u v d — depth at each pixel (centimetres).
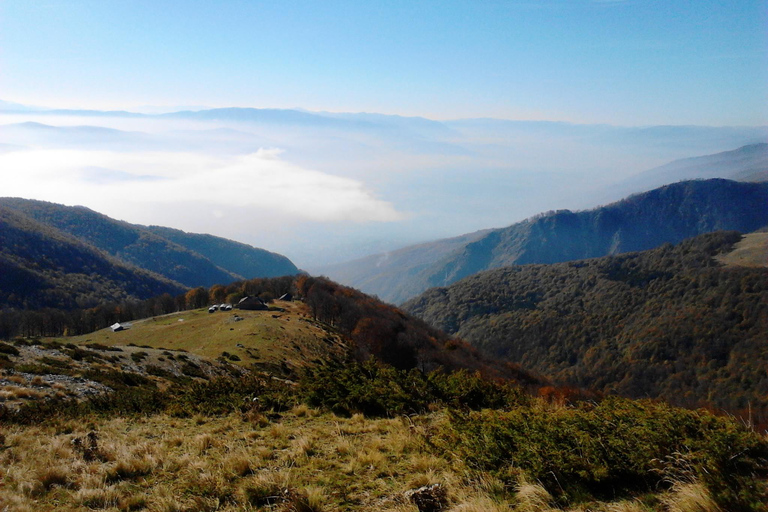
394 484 613
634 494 514
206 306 10612
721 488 468
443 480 600
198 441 895
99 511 566
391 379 1338
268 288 11169
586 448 580
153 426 1162
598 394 3928
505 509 502
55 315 9175
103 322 9469
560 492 535
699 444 550
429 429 836
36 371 1912
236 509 562
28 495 622
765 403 6762
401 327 8719
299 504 543
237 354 4384
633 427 641
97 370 2294
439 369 1427
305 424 1079
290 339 5666
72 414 1331
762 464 525
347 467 687
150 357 3152
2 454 838
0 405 1320
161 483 668
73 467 734
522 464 592
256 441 895
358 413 1141
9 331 8531
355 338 7344
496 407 1132
